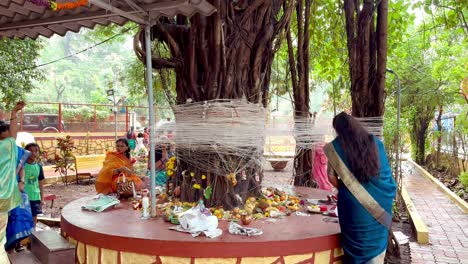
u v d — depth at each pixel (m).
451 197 10.46
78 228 4.02
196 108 4.40
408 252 5.96
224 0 4.55
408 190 12.00
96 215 4.52
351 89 5.32
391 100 11.62
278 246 3.57
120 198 5.44
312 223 4.21
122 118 20.36
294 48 7.92
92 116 19.55
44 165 15.67
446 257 5.81
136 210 4.77
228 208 4.52
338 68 7.92
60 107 17.88
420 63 15.61
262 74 4.97
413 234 7.04
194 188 4.66
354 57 5.24
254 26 4.75
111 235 3.73
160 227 3.99
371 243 3.63
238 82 4.64
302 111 6.26
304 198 5.46
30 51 12.20
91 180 13.46
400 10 7.22
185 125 4.44
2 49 11.16
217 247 3.49
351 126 3.71
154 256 3.58
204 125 4.37
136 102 26.12
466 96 13.95
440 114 17.73
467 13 9.20
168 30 4.84
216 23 4.41
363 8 5.13
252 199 4.67
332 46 7.83
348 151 3.67
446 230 7.41
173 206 4.56
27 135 12.97
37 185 6.05
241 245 3.50
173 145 4.68
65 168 12.75
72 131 18.25
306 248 3.67
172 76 6.18
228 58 4.59
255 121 4.51
